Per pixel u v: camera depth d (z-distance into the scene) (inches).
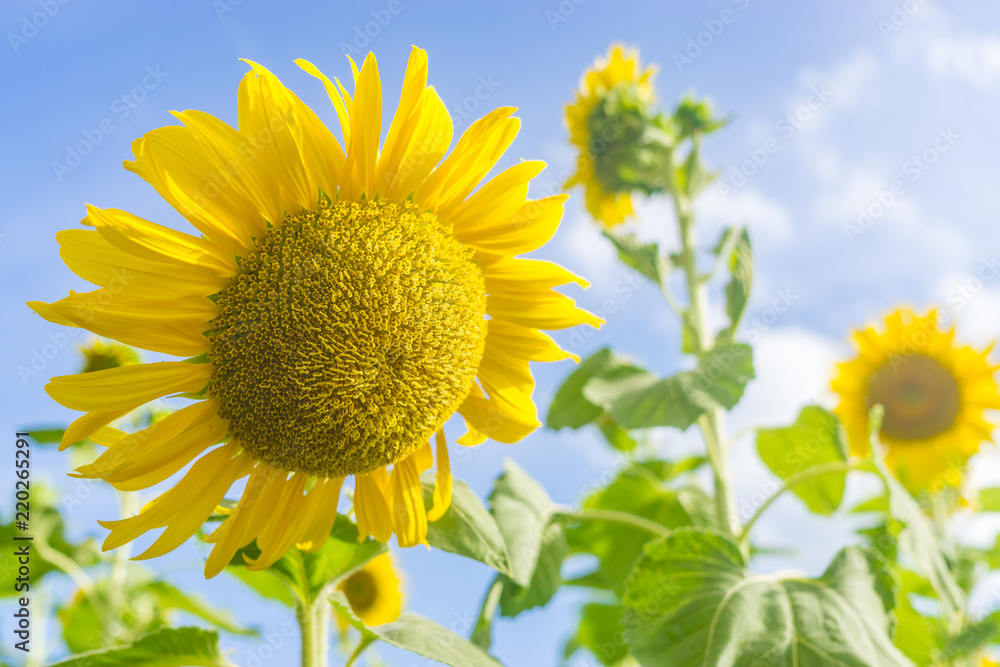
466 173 27.3
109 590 36.6
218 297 26.0
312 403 26.0
